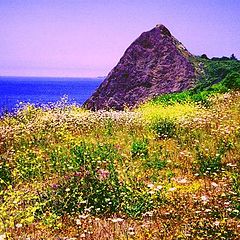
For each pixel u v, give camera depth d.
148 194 9.55
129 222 8.57
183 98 26.14
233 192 9.44
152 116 18.77
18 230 8.12
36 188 10.38
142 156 13.37
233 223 8.16
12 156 14.13
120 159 13.18
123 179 10.96
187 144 14.85
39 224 8.34
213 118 18.41
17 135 17.02
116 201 9.46
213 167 12.03
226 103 22.50
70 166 11.91
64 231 8.19
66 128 18.27
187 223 8.21
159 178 11.38
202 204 9.18
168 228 8.00
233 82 27.81
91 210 9.29
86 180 10.10
